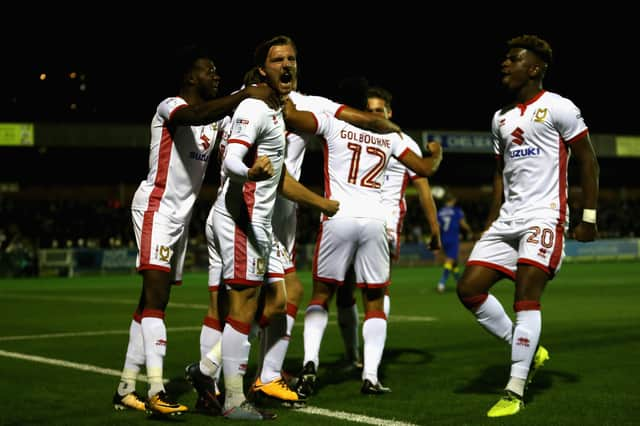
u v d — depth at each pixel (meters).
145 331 5.68
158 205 5.81
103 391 6.59
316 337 6.59
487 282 6.13
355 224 6.61
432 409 5.81
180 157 5.83
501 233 6.05
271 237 5.76
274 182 5.69
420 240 40.75
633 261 39.38
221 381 7.00
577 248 39.16
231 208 5.61
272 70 5.55
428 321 12.27
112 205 43.09
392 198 8.23
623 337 10.04
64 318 13.25
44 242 36.38
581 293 18.33
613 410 5.71
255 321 6.25
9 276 30.48
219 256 5.96
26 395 6.41
